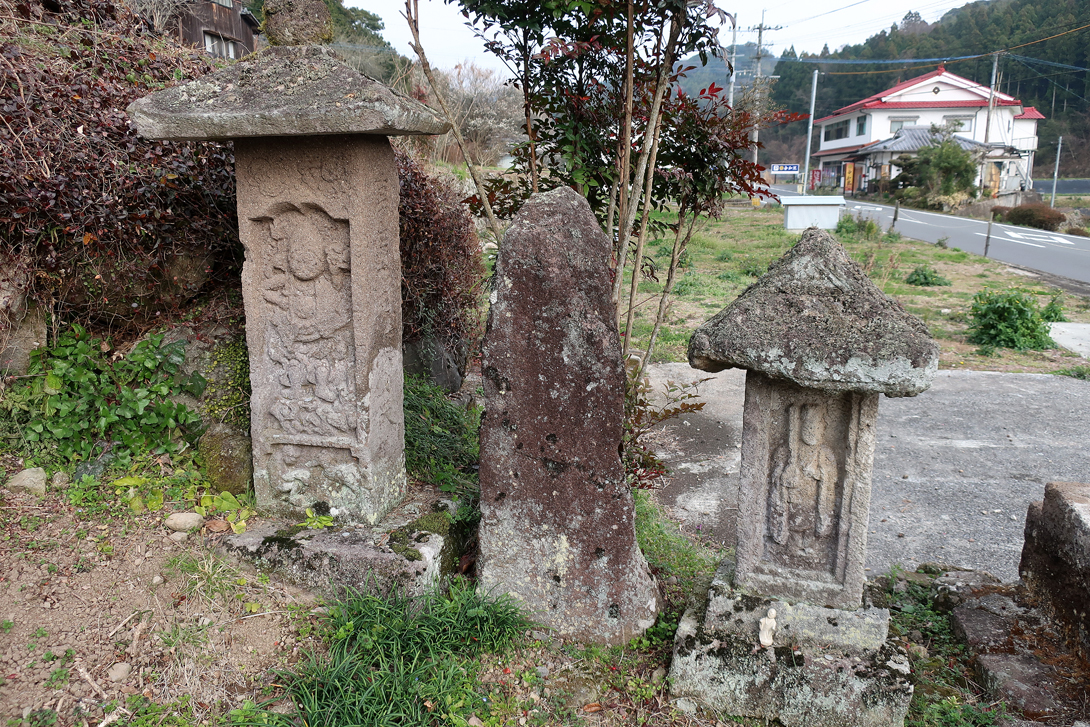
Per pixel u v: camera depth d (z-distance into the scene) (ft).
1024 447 18.25
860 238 62.59
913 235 68.33
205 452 12.35
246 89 9.86
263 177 10.66
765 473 9.40
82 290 12.50
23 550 10.01
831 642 9.14
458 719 8.53
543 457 9.94
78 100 12.59
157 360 12.62
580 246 9.20
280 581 10.69
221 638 9.54
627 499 9.84
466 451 14.69
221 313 13.62
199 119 9.58
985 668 9.52
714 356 8.45
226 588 10.30
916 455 17.81
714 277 42.09
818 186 150.61
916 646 10.21
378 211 10.93
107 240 12.35
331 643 9.53
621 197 12.09
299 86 9.72
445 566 11.25
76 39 15.21
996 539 13.71
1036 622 10.30
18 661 8.51
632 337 28.27
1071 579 9.74
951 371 24.94
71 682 8.46
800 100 191.93
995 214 86.48
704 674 9.17
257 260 11.17
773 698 8.97
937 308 34.65
